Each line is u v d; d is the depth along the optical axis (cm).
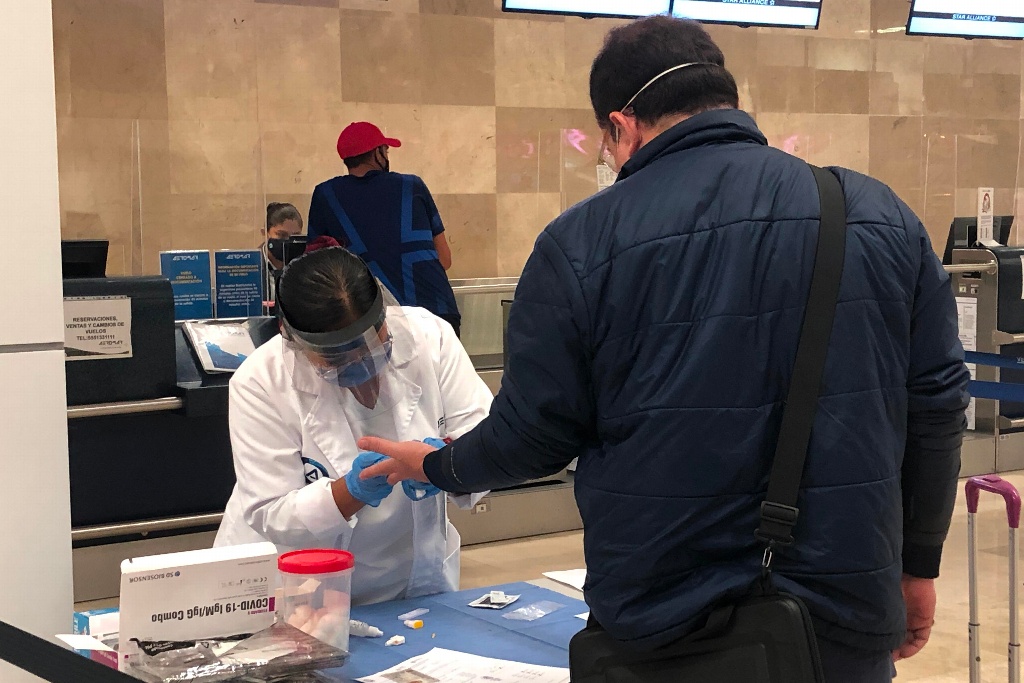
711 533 130
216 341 430
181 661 150
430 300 486
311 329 191
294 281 193
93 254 410
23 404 170
